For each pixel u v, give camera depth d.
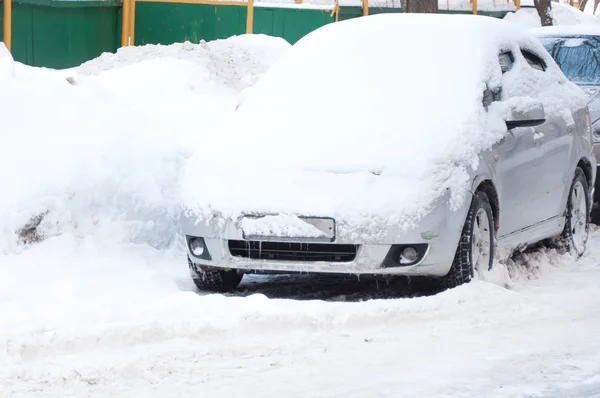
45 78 23.41
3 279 18.03
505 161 18.58
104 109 23.48
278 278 20.06
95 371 12.34
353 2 53.56
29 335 13.64
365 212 16.45
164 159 22.27
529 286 18.55
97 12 44.69
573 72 28.75
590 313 15.98
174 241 21.33
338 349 13.64
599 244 24.67
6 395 11.48
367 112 17.91
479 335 14.46
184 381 12.12
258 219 16.81
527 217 19.67
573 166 21.62
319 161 17.03
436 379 12.11
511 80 19.70
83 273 18.95
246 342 13.92
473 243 17.44
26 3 39.41
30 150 20.61
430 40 19.28
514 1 65.06
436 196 16.61
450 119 17.58
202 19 48.50
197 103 27.72
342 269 16.61
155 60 30.20
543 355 13.29
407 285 18.56
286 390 11.72
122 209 20.83
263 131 18.06
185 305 15.26
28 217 19.33
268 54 35.47
